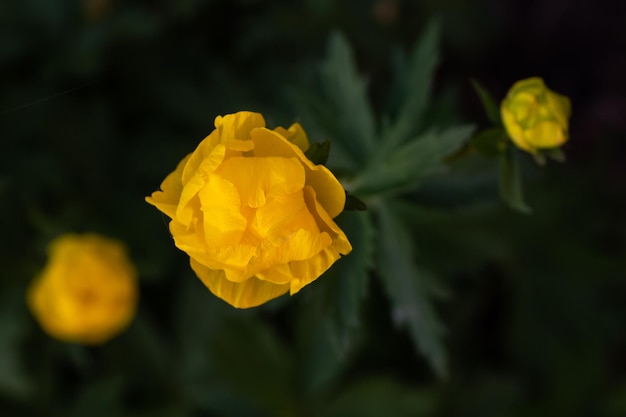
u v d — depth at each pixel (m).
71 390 0.50
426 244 0.45
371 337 0.51
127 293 0.44
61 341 0.48
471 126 0.37
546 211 0.53
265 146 0.33
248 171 0.32
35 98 0.51
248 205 0.32
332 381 0.49
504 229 0.52
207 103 0.52
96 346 0.51
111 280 0.43
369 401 0.47
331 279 0.38
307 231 0.32
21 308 0.47
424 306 0.40
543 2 0.61
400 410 0.47
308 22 0.52
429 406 0.47
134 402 0.51
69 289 0.43
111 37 0.50
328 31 0.53
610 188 0.55
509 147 0.37
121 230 0.50
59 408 0.49
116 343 0.51
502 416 0.50
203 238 0.32
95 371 0.50
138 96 0.53
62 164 0.50
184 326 0.51
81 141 0.51
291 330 0.50
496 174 0.41
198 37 0.53
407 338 0.51
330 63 0.41
